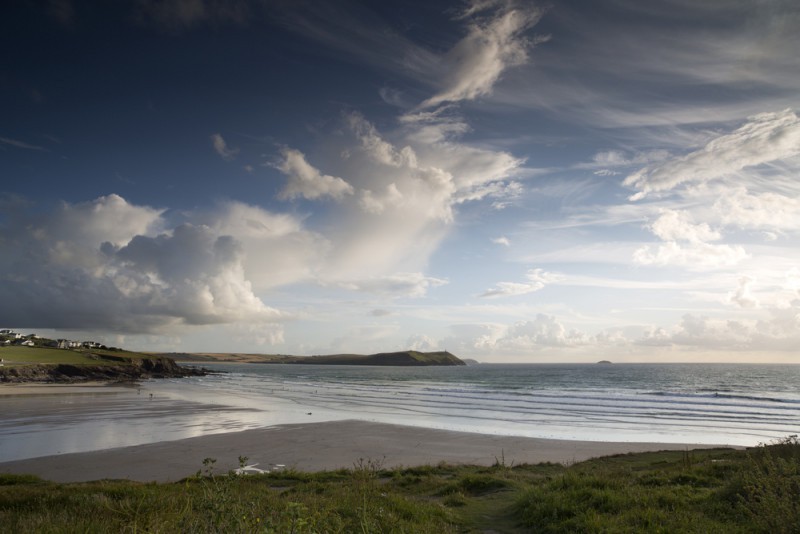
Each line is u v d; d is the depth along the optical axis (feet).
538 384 339.57
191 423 121.90
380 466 70.74
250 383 374.22
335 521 26.07
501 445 92.02
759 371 606.14
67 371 381.81
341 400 205.57
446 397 224.53
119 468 71.05
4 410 148.25
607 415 147.54
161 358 526.57
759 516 25.57
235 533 16.75
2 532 24.03
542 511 31.91
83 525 24.77
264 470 69.00
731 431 114.52
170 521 22.52
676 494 34.55
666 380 383.45
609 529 26.03
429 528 28.19
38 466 72.49
